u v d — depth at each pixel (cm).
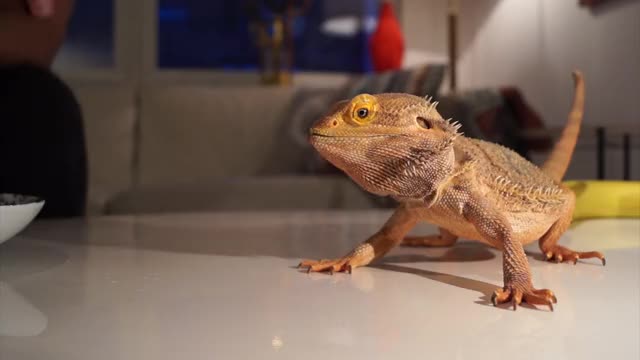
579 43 83
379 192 28
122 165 109
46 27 66
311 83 137
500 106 93
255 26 137
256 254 33
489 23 110
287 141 112
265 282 26
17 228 29
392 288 25
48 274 27
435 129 27
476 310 22
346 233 42
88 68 136
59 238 39
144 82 137
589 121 81
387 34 119
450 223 30
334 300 23
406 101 27
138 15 136
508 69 104
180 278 27
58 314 21
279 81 130
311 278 27
